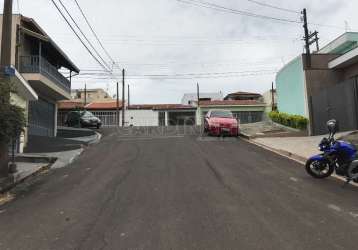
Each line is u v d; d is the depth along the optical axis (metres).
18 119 12.02
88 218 7.84
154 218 7.64
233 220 7.44
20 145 18.92
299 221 7.39
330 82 25.97
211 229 6.93
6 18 12.79
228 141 22.28
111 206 8.67
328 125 11.57
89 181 11.80
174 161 14.92
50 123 30.41
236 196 9.33
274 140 21.52
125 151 18.55
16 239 6.79
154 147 19.58
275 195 9.45
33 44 26.78
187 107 60.59
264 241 6.33
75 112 40.78
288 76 29.00
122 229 7.05
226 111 27.09
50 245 6.40
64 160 16.59
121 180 11.58
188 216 7.72
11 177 11.95
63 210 8.56
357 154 10.83
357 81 20.05
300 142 19.86
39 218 8.05
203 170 12.91
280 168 13.39
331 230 6.87
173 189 10.12
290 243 6.24
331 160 11.38
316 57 26.75
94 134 30.44
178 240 6.41
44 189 11.16
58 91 27.83
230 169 13.12
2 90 11.76
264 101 61.53
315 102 24.80
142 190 10.11
